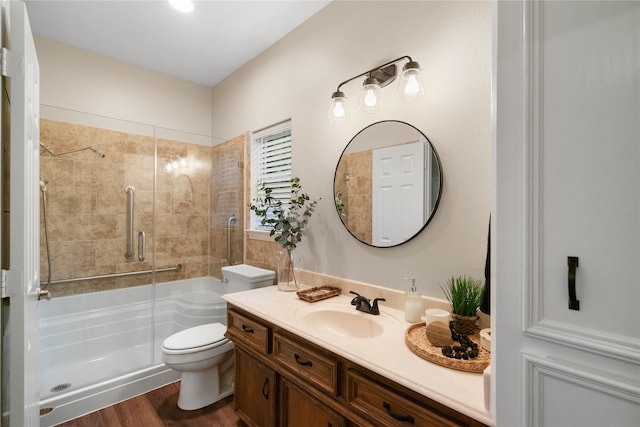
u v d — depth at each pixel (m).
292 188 2.15
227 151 2.83
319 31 1.95
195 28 2.18
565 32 0.59
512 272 0.65
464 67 1.27
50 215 2.21
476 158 1.24
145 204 2.62
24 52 1.03
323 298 1.65
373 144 1.61
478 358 0.94
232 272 2.29
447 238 1.33
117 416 1.84
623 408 0.53
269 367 1.45
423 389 0.83
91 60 2.50
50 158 2.21
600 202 0.55
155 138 2.65
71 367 2.21
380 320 1.35
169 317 2.70
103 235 2.42
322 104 1.92
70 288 2.28
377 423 0.96
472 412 0.73
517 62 0.64
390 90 1.55
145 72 2.77
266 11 1.96
